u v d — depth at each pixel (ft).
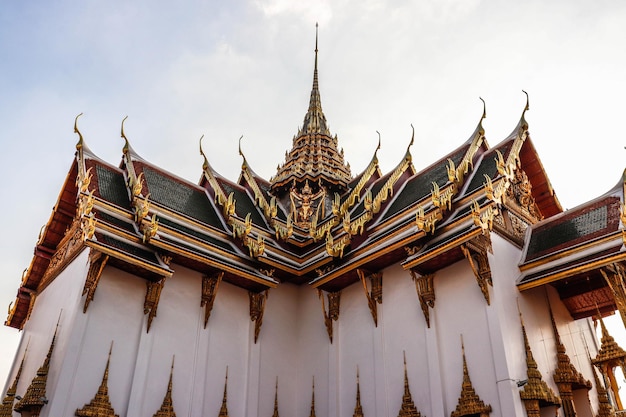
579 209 48.65
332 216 69.15
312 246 64.13
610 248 41.11
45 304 54.24
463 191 52.80
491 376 39.78
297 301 60.54
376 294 51.80
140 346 45.19
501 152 54.95
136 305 46.98
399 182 66.49
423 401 43.68
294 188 77.66
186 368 47.44
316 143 89.61
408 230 50.06
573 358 47.44
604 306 50.03
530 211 53.06
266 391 52.29
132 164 59.82
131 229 49.60
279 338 56.39
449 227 45.65
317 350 55.42
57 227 58.85
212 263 49.34
